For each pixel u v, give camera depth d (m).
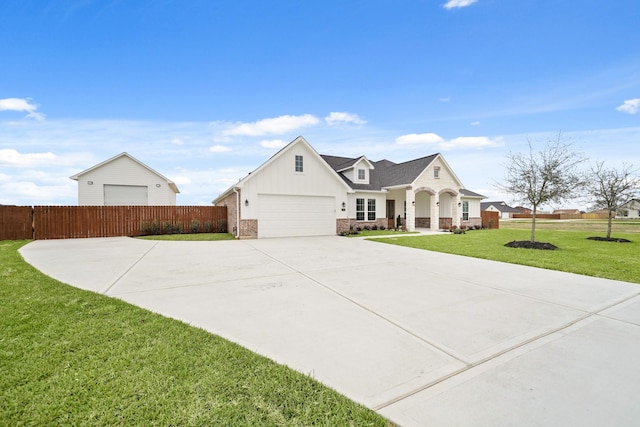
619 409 2.38
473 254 10.19
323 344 3.49
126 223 17.62
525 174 12.60
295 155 16.36
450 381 2.78
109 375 2.74
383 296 5.39
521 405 2.43
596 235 17.64
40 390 2.51
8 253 10.05
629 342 3.63
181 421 2.18
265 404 2.39
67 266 7.91
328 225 17.28
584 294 5.59
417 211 25.02
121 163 22.44
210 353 3.18
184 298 5.20
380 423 2.20
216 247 11.92
